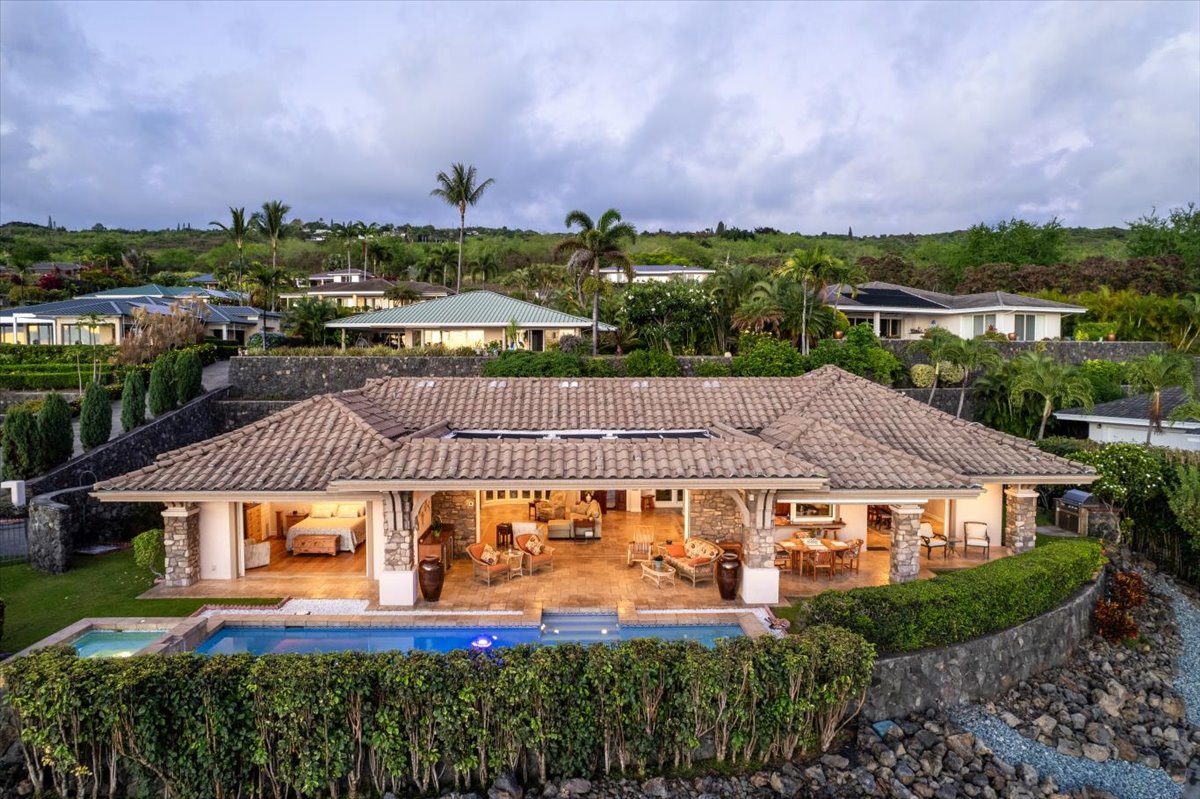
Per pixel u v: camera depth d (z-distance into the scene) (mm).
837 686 11984
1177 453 23938
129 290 60094
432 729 10867
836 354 34500
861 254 111000
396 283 73812
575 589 17500
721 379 25109
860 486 16719
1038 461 19359
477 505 20328
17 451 21641
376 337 51000
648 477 15562
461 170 62625
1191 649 18250
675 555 18516
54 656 10992
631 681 11281
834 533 20188
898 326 50312
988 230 79438
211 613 15719
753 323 38344
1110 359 40781
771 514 16719
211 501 17094
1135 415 29156
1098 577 19500
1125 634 17797
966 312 45719
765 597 16703
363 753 10914
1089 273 62438
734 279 41625
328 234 142125
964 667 14531
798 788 11445
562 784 11062
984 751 13016
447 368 34688
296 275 99938
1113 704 15289
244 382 33938
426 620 15422
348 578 18203
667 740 11562
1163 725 14938
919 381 34969
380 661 10953
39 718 10297
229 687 10586
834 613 13672
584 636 15242
